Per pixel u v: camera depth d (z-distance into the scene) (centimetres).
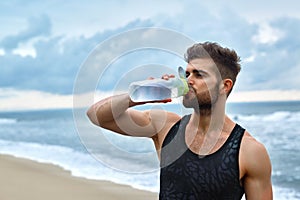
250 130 2069
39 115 4619
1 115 4897
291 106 3534
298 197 800
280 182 956
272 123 2348
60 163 1065
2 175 889
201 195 189
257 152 186
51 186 774
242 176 188
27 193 726
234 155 186
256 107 3500
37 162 1096
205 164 189
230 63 186
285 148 1515
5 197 701
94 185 770
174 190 194
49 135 2173
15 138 2033
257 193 188
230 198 188
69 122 3322
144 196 684
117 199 670
